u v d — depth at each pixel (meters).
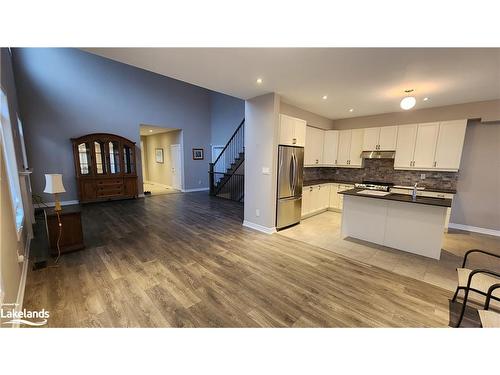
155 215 5.10
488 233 4.20
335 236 3.88
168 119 7.96
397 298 2.16
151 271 2.60
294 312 1.94
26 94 5.34
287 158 4.07
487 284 1.79
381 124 5.20
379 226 3.49
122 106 6.86
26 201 3.41
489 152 4.12
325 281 2.45
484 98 3.81
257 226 4.19
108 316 1.85
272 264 2.83
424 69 2.64
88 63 6.18
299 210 4.59
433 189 4.51
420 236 3.14
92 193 6.16
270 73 2.83
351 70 2.71
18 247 2.36
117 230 4.02
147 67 2.67
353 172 5.91
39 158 5.60
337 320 1.84
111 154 6.47
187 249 3.24
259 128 3.95
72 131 6.04
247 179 4.28
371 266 2.81
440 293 2.25
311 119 5.21
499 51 2.17
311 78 2.99
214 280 2.44
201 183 9.16
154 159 10.62
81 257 2.93
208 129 9.20
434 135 4.43
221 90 3.58
